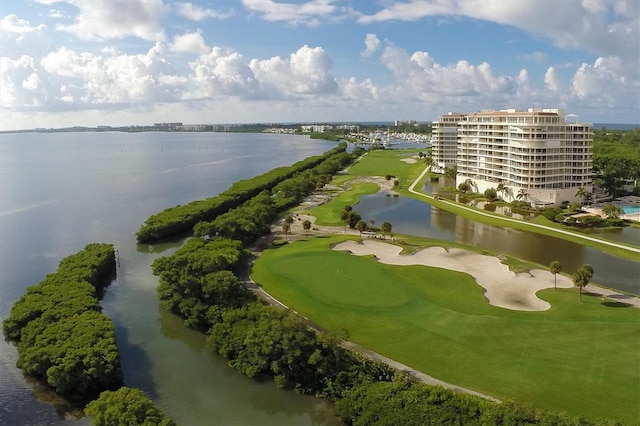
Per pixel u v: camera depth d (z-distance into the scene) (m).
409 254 182.38
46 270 181.62
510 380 96.38
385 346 111.69
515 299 139.38
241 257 171.50
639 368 99.81
